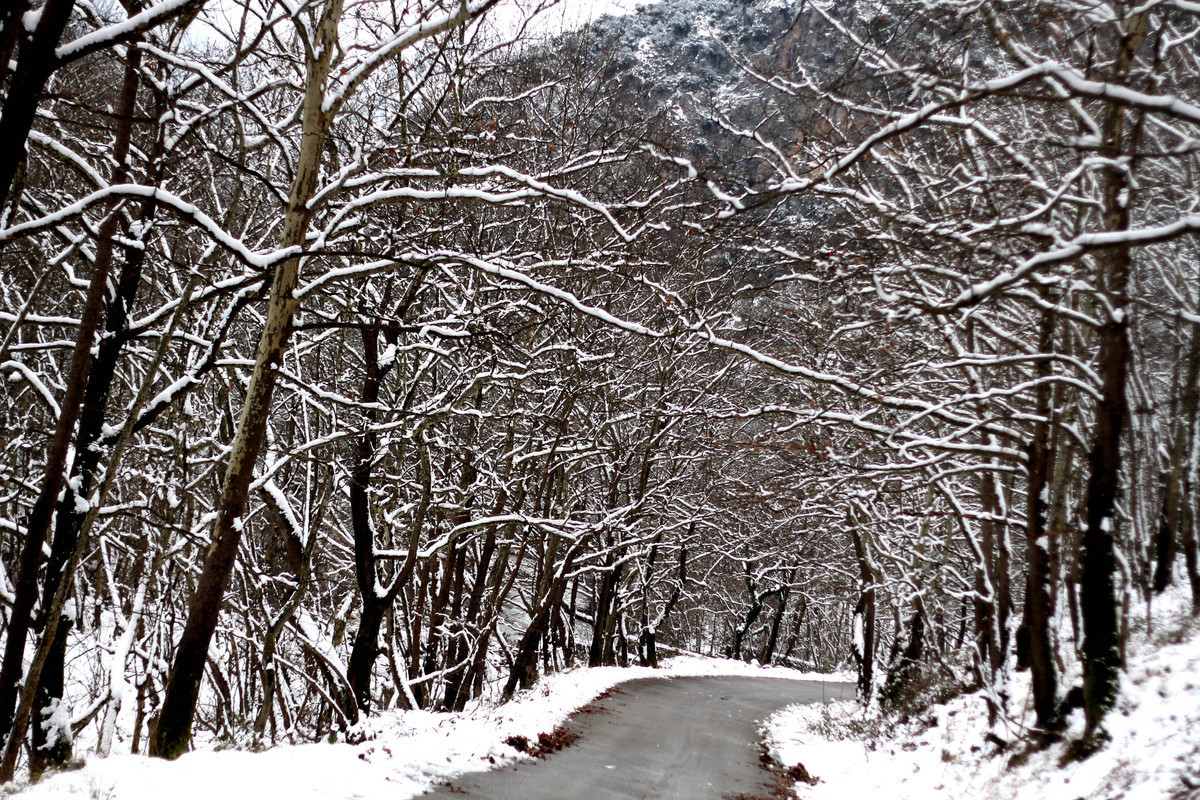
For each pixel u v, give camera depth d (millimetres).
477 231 15906
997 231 8555
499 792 9117
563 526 17594
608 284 19500
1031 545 11055
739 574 42125
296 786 7660
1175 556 16672
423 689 18359
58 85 10438
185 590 16953
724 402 25109
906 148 13273
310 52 9125
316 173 9234
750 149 12328
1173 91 8859
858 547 21672
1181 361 12227
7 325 11547
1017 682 14219
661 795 10500
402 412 13633
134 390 15070
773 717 22141
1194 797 6609
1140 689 9656
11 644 8320
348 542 20172
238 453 9039
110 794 6320
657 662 36281
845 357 15250
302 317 14727
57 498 9281
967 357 9984
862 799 12156
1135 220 11266
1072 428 10164
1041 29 8289
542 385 20172
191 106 9422
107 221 8391
